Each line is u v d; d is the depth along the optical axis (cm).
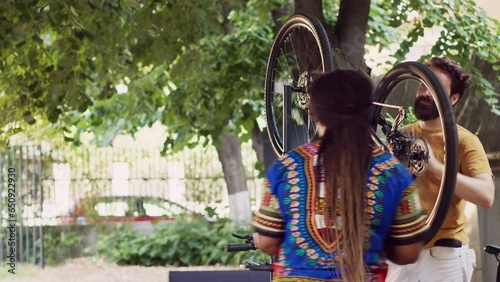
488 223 1079
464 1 1315
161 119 1616
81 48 1148
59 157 2116
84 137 2159
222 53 1375
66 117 1382
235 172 1995
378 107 561
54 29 1109
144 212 2128
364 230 389
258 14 1241
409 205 397
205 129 1453
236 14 1396
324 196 393
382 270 398
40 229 2030
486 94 1197
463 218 570
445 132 485
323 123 400
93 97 1375
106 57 1166
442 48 1277
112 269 1923
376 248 394
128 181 2139
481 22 1309
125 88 1617
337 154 393
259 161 1603
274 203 403
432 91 495
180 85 1423
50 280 1811
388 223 396
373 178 394
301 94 646
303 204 396
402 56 1317
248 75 1376
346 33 827
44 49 1159
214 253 1923
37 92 1162
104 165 2134
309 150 402
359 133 396
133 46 1210
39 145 2038
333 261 390
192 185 2136
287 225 400
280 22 1180
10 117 1223
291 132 657
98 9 1108
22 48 1143
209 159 2139
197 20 1196
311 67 718
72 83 1154
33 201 2036
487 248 597
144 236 2023
